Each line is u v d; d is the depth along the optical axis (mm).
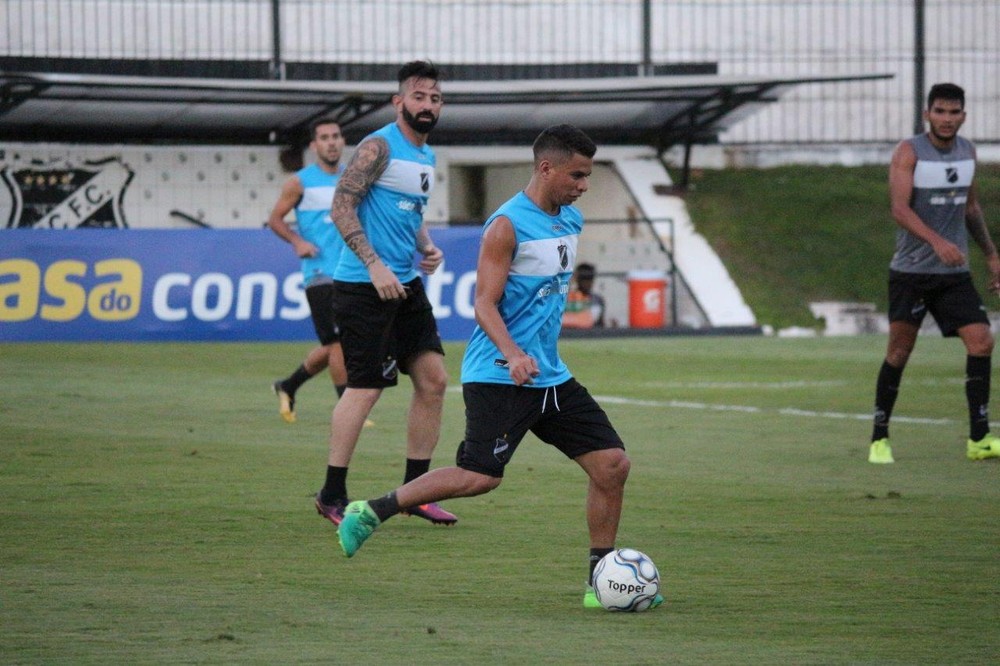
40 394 43312
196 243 65438
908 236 30078
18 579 18422
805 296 79125
